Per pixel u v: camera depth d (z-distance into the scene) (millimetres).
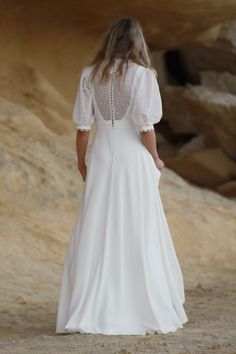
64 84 20938
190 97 26359
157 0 19531
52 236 13047
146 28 21016
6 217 13328
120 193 7285
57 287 10688
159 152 27359
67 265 7371
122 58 7320
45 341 6781
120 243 7223
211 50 27703
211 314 8836
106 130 7410
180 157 25250
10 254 11875
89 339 6758
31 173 15211
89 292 7117
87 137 7496
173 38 22109
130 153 7355
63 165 16141
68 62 21047
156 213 7441
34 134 17000
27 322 8172
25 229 13000
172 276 7547
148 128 7270
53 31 20547
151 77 7266
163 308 7234
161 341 6707
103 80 7297
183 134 27875
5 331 7609
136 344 6527
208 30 22453
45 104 19375
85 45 21328
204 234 15461
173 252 7664
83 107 7406
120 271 7184
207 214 16422
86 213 7285
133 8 19812
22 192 14742
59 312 7266
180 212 16078
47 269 11680
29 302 9461
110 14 20094
